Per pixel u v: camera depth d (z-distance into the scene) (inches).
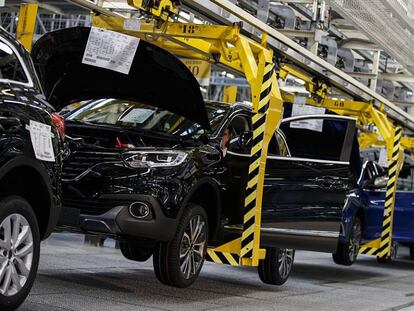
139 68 293.7
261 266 362.6
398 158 515.8
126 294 285.1
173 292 305.7
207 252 323.6
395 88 663.1
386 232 518.9
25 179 209.8
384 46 427.5
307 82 454.6
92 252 423.5
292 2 426.6
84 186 271.3
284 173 339.6
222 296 311.3
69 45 293.3
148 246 292.5
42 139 206.1
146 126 310.0
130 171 270.2
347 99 552.4
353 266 557.9
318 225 352.5
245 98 1026.1
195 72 428.8
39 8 501.7
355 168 490.6
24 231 200.4
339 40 503.8
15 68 204.2
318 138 375.2
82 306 245.8
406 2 382.0
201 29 318.7
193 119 308.0
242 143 313.0
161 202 269.4
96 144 283.6
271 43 356.8
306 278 433.1
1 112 190.4
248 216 316.5
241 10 315.3
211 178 295.1
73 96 323.3
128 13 399.2
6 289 193.3
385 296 375.6
